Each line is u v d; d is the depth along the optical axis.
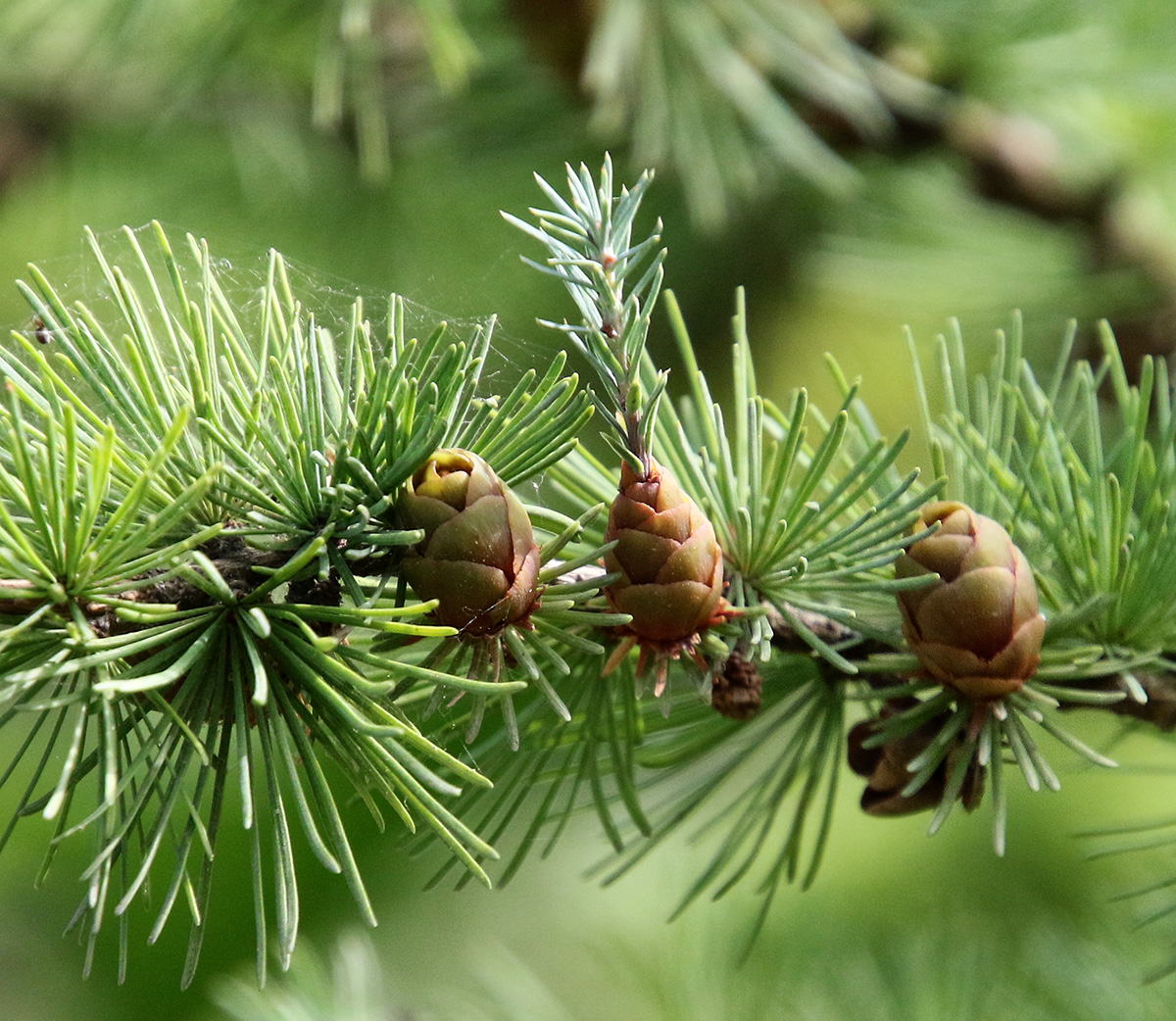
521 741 0.53
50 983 0.82
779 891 0.70
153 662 0.49
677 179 0.91
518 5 0.76
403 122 0.90
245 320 0.53
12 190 0.90
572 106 0.85
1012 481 0.53
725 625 0.50
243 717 0.49
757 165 0.87
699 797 0.53
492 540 0.49
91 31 0.79
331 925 0.83
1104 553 0.52
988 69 0.79
